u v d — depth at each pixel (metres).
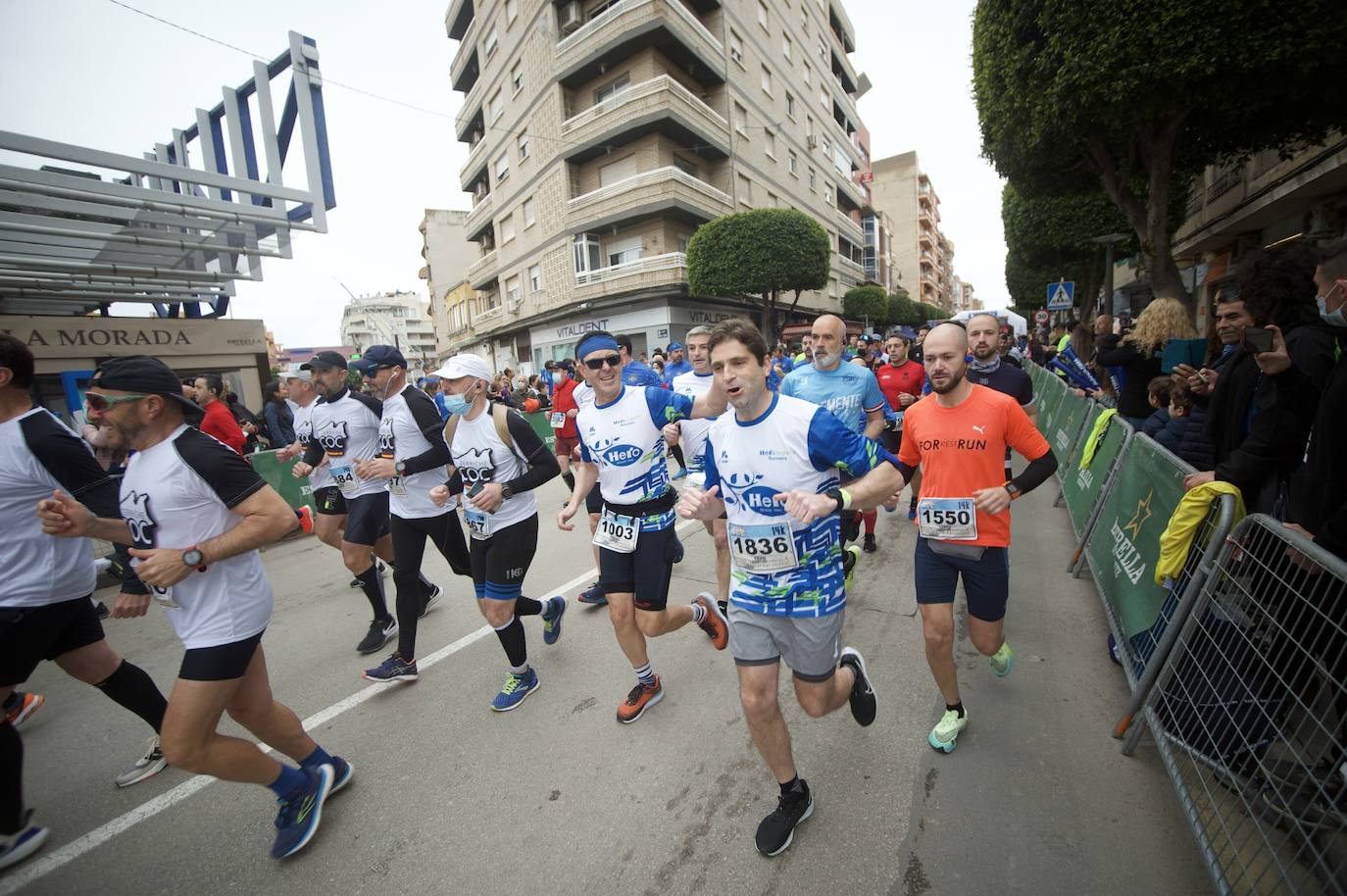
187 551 1.92
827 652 1.97
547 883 1.98
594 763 2.57
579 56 19.70
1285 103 7.24
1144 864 1.86
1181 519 2.36
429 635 4.05
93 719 3.36
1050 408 7.86
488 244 30.48
